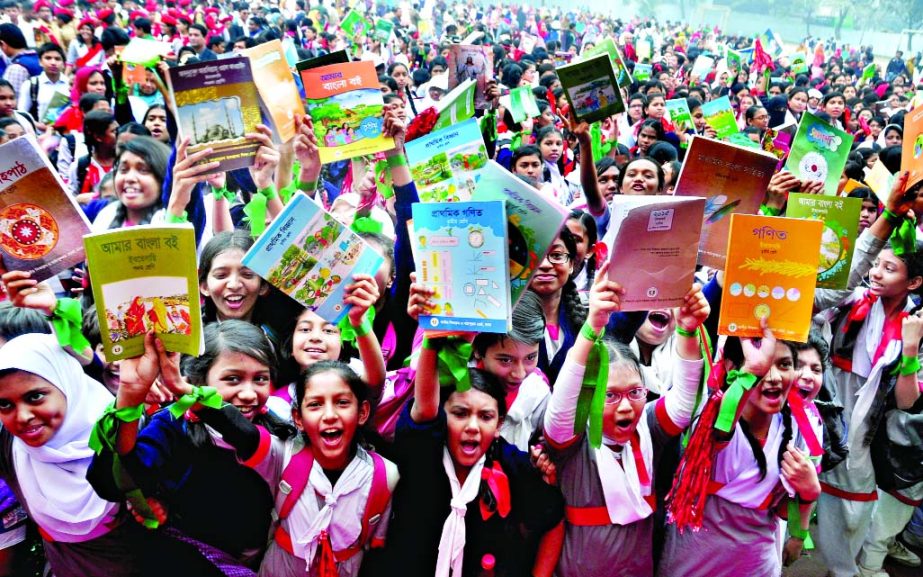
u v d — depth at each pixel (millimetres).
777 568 2732
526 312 2807
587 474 2541
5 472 2455
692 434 2600
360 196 4480
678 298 2316
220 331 2561
